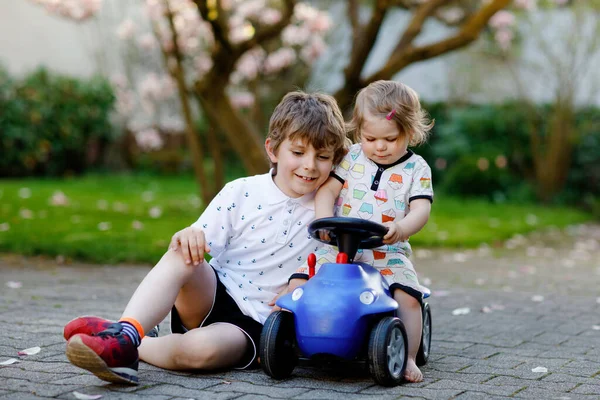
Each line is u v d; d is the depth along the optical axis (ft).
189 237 8.52
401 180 9.14
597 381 8.99
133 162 48.93
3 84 42.91
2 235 21.27
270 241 9.29
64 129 44.42
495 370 9.49
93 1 24.73
